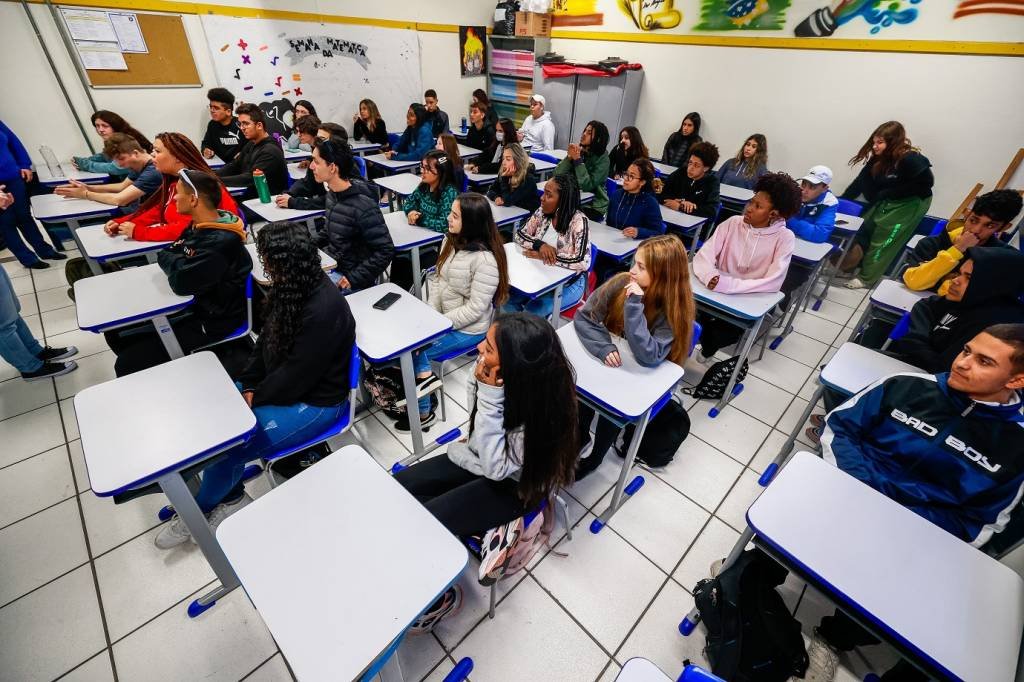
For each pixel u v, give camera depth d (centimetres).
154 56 417
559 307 248
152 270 211
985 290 169
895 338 204
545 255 243
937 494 128
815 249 288
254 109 366
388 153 506
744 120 488
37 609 146
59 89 383
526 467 121
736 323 220
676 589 160
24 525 171
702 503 194
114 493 105
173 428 122
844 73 414
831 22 409
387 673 96
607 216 321
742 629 126
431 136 513
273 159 365
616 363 166
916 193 364
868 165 393
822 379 170
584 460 184
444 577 91
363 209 236
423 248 313
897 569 100
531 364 108
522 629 146
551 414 114
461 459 142
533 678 135
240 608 149
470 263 203
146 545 167
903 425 135
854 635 134
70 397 234
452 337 214
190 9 423
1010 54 338
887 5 378
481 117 530
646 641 145
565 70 579
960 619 91
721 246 242
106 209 282
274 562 92
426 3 579
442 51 620
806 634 147
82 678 131
